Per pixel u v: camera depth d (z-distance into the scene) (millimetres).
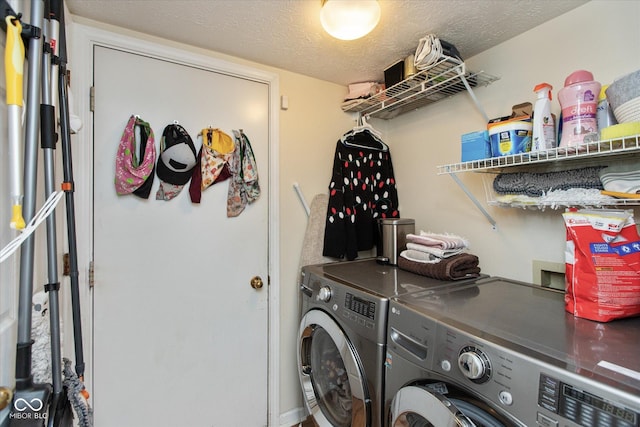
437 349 861
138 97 1401
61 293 1150
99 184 1320
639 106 850
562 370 619
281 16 1274
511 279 1381
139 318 1398
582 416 574
